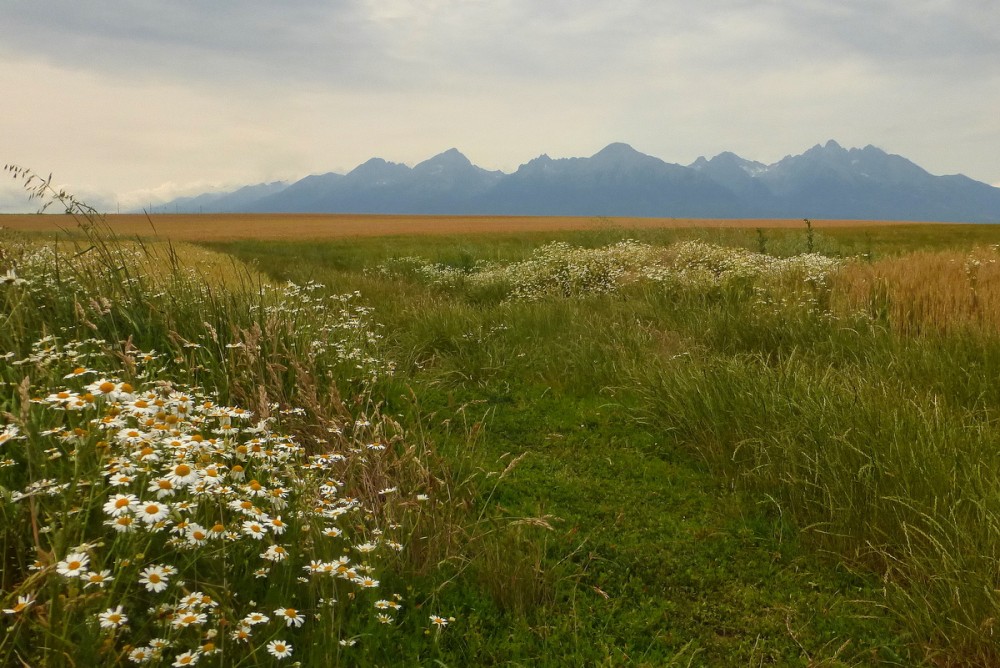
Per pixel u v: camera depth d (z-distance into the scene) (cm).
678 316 797
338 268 1914
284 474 274
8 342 333
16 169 347
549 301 990
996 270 792
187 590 196
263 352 440
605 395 582
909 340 599
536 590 283
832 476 354
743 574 313
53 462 242
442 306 882
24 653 176
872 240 2478
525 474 420
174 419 236
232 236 4253
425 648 245
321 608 225
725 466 418
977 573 262
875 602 276
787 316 716
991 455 361
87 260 475
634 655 254
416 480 340
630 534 348
